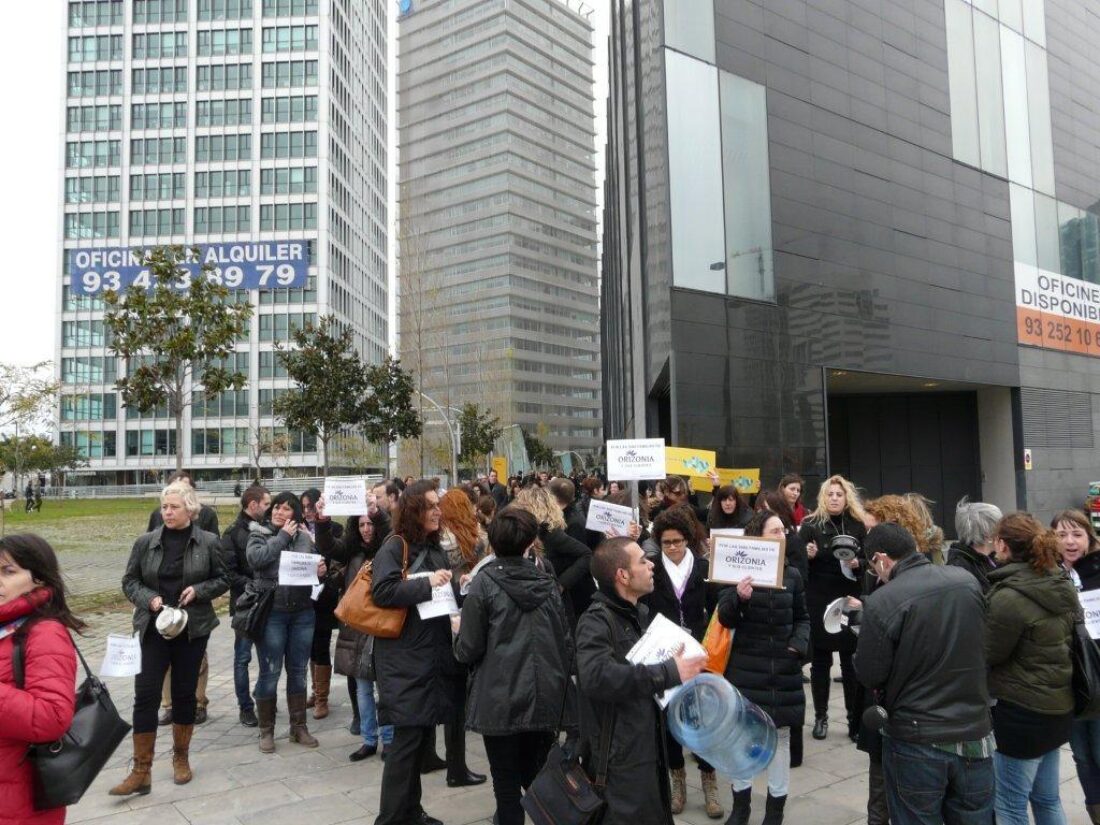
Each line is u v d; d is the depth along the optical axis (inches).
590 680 122.5
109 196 3154.5
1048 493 923.4
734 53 661.9
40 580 119.6
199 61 3159.5
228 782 215.2
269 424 3026.6
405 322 1796.3
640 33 797.9
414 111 5265.8
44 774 114.3
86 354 3120.1
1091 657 151.9
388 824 170.1
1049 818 155.6
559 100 5226.4
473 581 159.5
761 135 668.7
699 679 137.9
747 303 640.4
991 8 925.2
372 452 2381.9
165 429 3083.2
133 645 195.9
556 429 4911.4
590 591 248.2
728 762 138.9
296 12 3144.7
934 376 792.9
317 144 3117.6
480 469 2746.1
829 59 730.2
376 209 3937.0
